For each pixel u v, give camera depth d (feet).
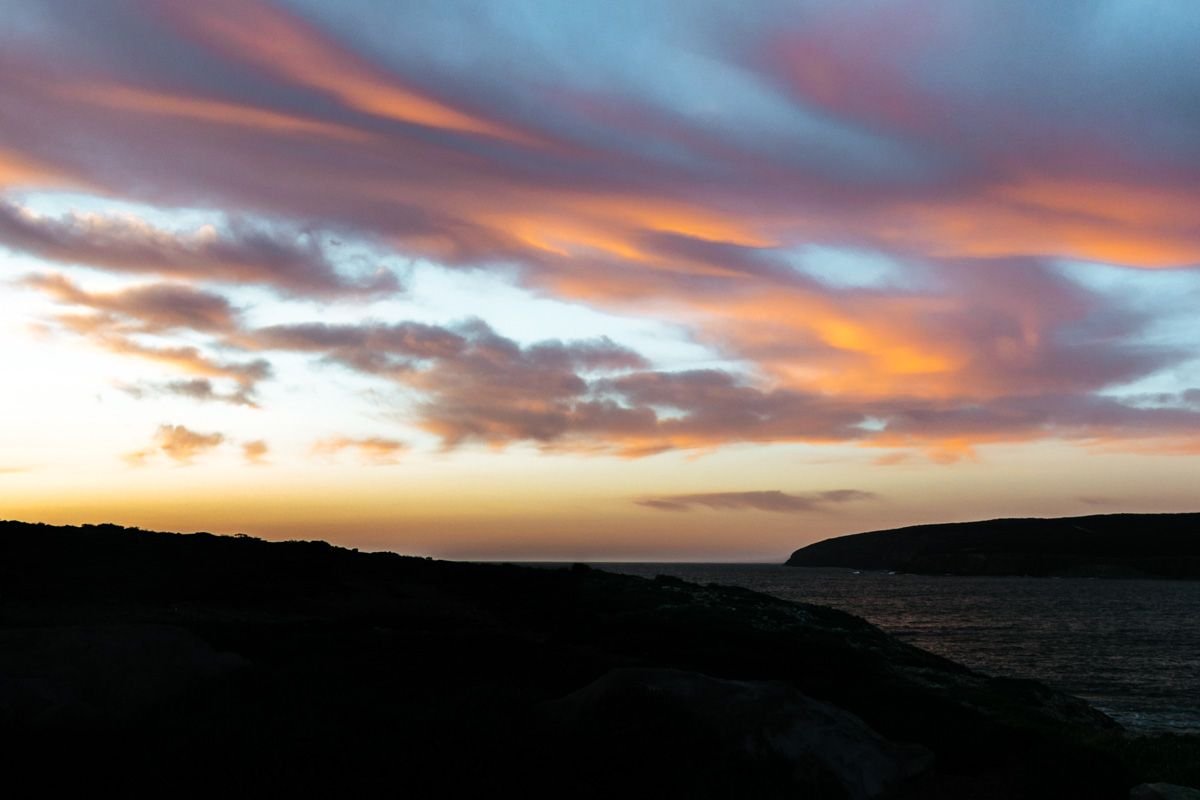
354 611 104.68
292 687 44.65
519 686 53.78
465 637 69.36
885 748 45.32
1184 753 64.34
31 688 40.34
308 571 121.08
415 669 55.67
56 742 35.29
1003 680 107.34
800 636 116.06
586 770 35.14
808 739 42.73
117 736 36.68
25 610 83.61
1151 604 437.58
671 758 37.42
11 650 43.47
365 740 35.04
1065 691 150.61
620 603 127.13
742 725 42.32
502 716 39.70
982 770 49.75
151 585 100.73
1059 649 221.05
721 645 92.12
